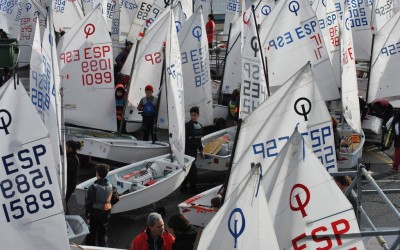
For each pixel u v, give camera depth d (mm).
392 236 13492
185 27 27766
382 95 29969
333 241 10727
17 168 10086
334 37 28906
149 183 20469
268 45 23516
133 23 35375
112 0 39688
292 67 24047
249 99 16797
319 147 13188
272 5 28250
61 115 17250
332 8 28641
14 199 10109
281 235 10789
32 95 15609
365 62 37500
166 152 24547
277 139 12844
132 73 27000
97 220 16594
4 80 28641
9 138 10016
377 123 28719
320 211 10773
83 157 24891
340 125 27578
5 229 10109
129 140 25047
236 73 31438
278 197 10781
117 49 39250
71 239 15438
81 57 25797
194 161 22469
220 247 10102
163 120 26562
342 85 25469
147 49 26750
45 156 10172
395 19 28938
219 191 18234
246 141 12859
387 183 23891
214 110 30594
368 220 12641
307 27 23672
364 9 35531
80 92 26109
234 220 9992
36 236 10227
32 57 15648
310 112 12922
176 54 21891
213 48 40656
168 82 21453
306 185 10758
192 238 12875
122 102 28203
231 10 40688
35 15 35719
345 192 13211
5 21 38781
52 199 10242
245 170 12891
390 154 28000
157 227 13320
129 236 18938
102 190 16625
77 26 25594
